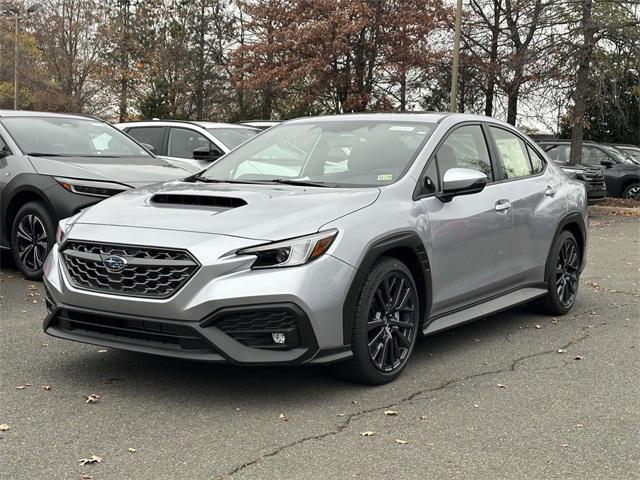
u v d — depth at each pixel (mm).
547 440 3826
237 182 5246
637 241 12930
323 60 29016
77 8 40250
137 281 4160
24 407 4152
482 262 5555
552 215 6473
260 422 3980
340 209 4469
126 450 3600
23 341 5473
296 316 4055
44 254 7527
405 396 4445
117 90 42125
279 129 5980
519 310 7023
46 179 7547
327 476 3346
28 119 8562
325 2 29328
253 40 35656
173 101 41344
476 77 28406
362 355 4422
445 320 5254
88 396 4340
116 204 4762
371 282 4434
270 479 3305
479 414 4180
